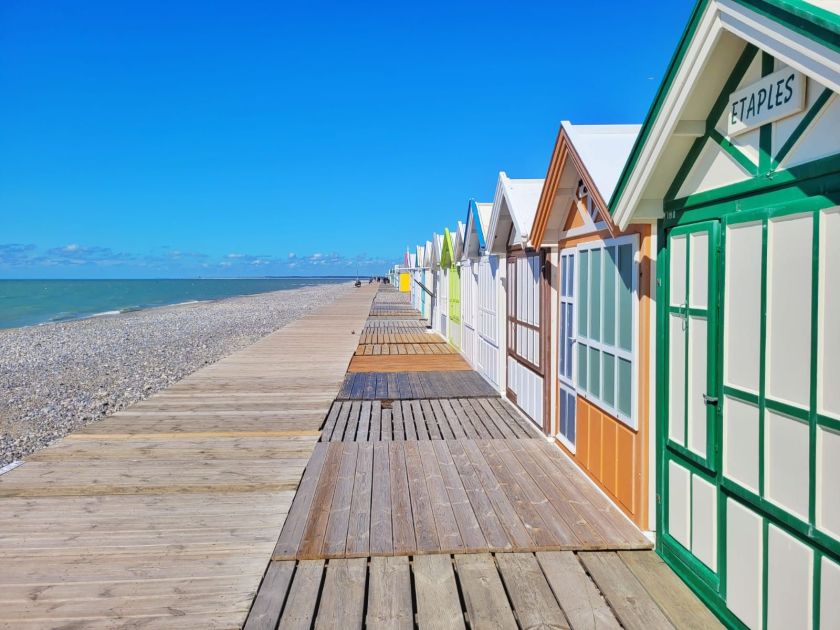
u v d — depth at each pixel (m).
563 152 4.65
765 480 2.47
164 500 4.46
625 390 3.95
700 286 2.96
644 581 3.24
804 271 2.23
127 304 57.38
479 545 3.65
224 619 2.90
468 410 7.61
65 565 3.44
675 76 2.79
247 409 7.60
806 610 2.25
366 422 6.97
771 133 2.41
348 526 3.97
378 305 31.03
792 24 2.00
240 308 39.91
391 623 2.88
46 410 9.48
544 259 6.00
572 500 4.39
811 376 2.20
